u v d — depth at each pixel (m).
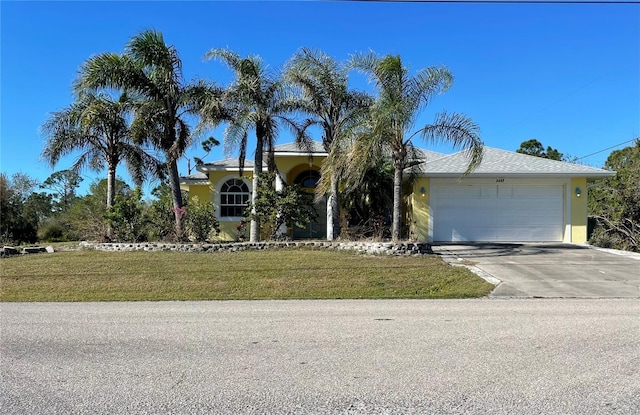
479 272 12.50
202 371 5.18
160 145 17.94
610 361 5.38
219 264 13.95
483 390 4.54
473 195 18.38
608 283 11.30
